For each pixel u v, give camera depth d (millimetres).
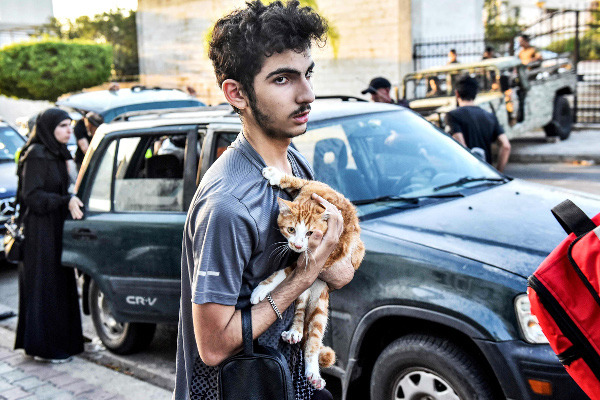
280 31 1609
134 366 4660
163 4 20094
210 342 1631
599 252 1480
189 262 1735
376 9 16219
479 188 4035
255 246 1667
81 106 9344
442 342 2967
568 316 1525
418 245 3119
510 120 11266
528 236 3143
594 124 15758
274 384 1652
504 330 2744
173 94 10117
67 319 4793
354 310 3225
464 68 11461
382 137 4195
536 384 2662
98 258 4469
